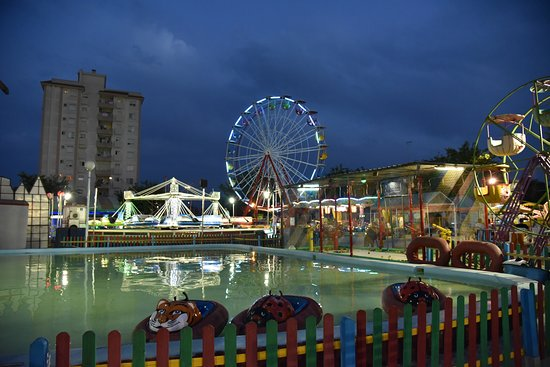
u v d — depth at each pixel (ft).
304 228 77.82
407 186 76.33
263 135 132.57
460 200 75.36
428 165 52.65
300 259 63.72
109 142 242.58
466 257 43.80
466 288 35.27
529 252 39.50
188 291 35.70
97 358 12.46
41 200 82.38
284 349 13.75
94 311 28.27
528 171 40.83
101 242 81.51
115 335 11.85
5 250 69.82
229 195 237.04
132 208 133.18
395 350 14.74
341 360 13.50
